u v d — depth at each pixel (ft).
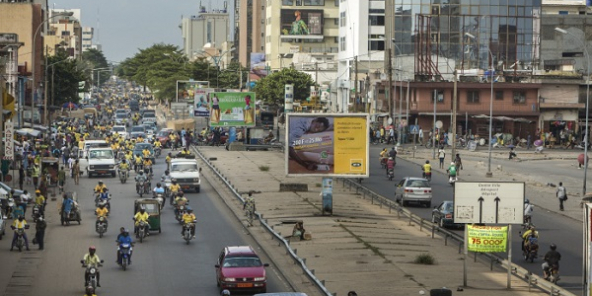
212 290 161.79
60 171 289.33
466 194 169.78
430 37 611.88
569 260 194.70
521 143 509.76
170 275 174.60
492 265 181.37
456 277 172.14
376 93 604.49
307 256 190.90
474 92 537.65
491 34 613.93
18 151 343.46
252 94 460.96
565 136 513.04
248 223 234.17
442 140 483.10
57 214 249.96
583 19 634.84
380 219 243.60
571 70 584.40
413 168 371.15
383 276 171.12
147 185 286.66
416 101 540.11
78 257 191.62
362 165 248.32
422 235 220.23
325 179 248.11
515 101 536.01
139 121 624.18
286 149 247.70
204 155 410.31
